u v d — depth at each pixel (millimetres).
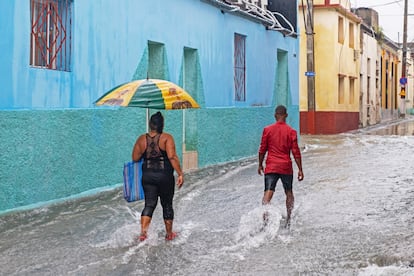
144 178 8000
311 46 31344
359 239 8023
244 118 18578
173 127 14281
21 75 9453
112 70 11883
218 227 8945
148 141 7992
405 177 13781
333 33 32219
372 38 42938
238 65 18578
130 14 12461
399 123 46031
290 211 9234
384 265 6969
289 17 23328
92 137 11219
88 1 11102
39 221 9156
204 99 15906
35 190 9789
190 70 15594
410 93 70312
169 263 7055
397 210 9953
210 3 16156
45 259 7211
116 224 9047
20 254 7410
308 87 31906
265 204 9008
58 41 10445
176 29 14414
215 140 16625
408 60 66625
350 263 6941
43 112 9898
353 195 11383
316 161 17531
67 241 8031
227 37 17391
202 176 14398
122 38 12195
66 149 10500
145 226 7988
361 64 39281
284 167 9055
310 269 6742
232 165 16797
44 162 9969
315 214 9688
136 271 6754
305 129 32250
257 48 19781
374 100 44125
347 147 22766
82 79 10992
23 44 9492
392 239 7969
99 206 10375
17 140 9367
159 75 13883
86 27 11070
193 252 7531
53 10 10320
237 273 6648
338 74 32938
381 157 18500
